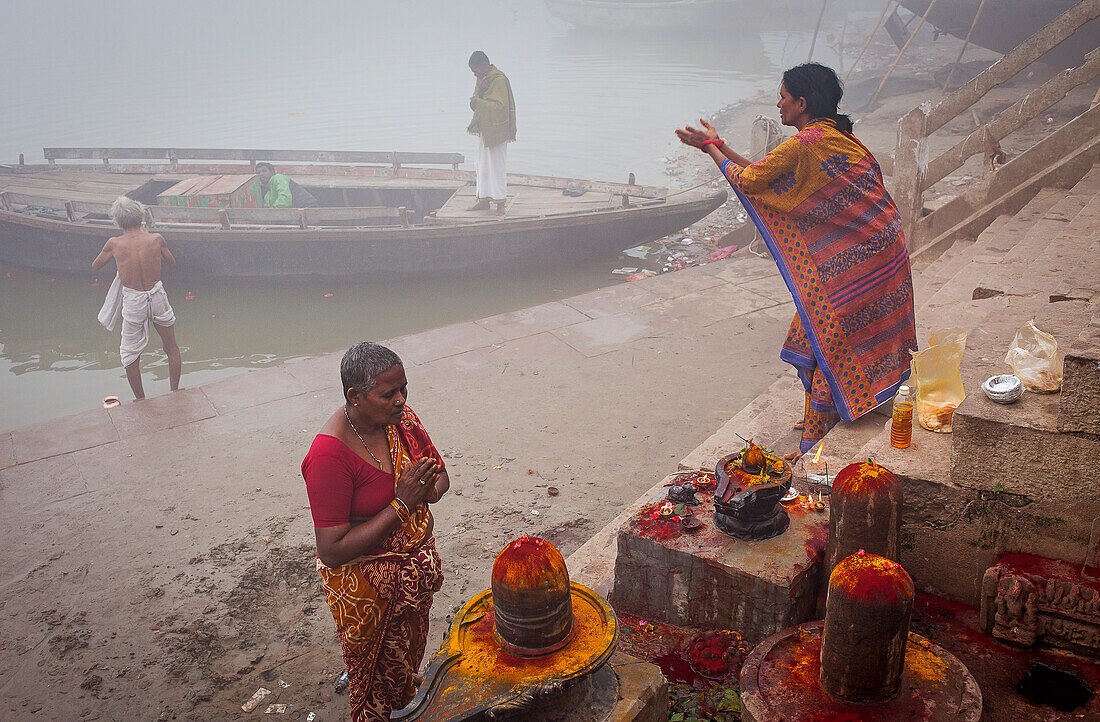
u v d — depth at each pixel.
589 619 2.81
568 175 16.08
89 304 12.05
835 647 2.62
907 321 4.48
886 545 3.04
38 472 6.11
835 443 4.20
